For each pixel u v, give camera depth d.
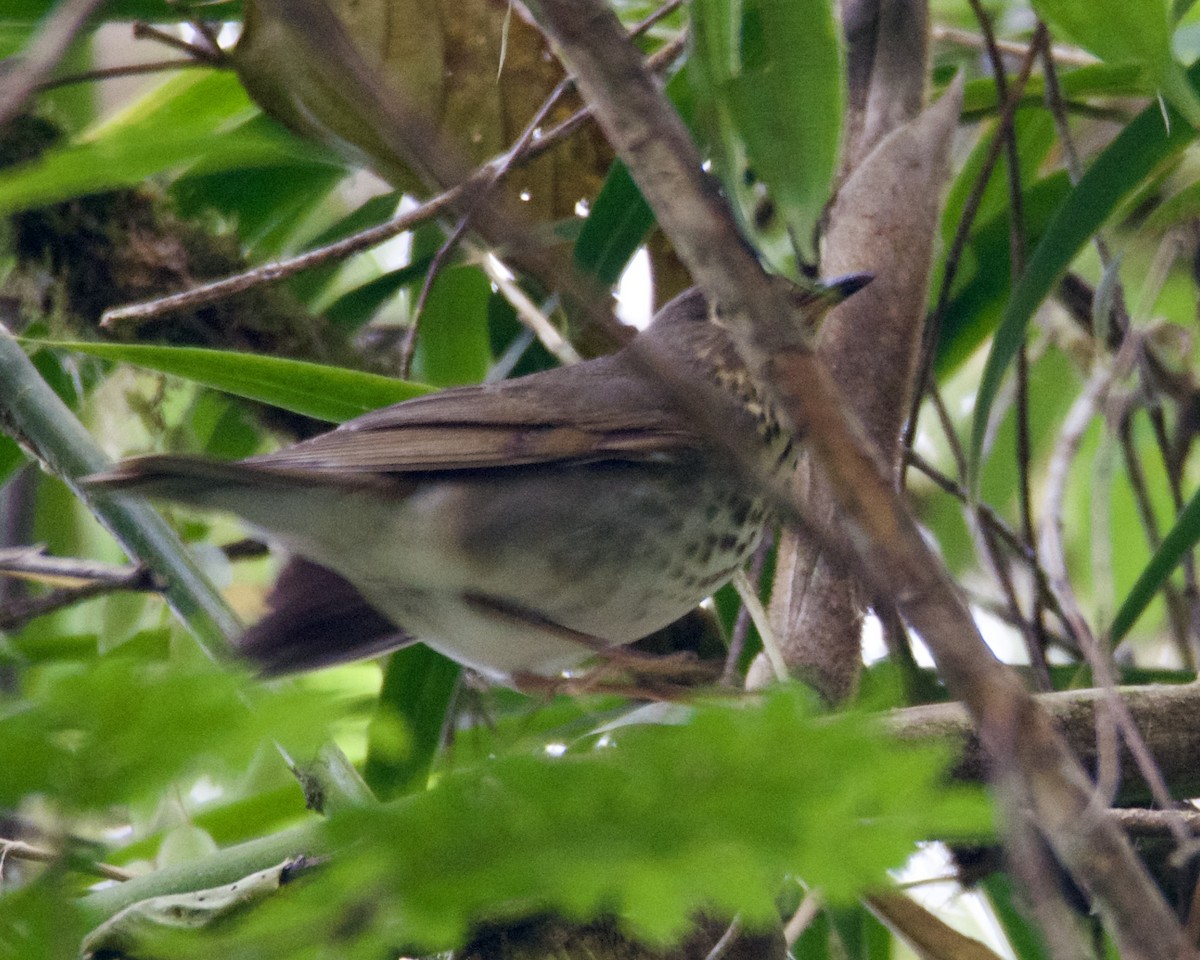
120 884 5.59
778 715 2.53
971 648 3.81
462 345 10.25
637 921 2.56
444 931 2.52
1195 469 12.04
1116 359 7.70
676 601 7.80
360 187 11.24
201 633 6.87
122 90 10.29
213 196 9.66
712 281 4.03
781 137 6.30
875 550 3.88
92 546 10.58
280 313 9.38
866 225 8.03
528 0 4.51
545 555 7.50
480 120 8.96
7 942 2.53
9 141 8.41
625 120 4.04
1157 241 10.46
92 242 8.88
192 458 6.47
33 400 7.30
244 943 2.65
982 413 7.65
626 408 7.75
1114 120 9.37
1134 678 8.55
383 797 7.57
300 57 7.53
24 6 8.66
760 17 6.89
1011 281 8.95
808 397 3.97
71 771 2.41
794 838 2.49
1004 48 9.50
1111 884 3.82
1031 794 3.82
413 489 7.43
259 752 2.64
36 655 8.32
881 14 8.50
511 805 2.52
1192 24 10.90
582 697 8.20
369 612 7.87
